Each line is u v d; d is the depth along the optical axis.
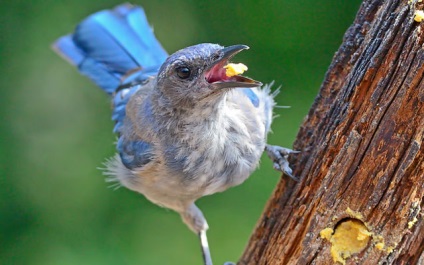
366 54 7.35
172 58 8.95
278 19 14.80
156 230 14.20
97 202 14.38
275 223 8.52
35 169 14.66
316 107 8.31
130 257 13.98
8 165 14.64
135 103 10.02
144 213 14.34
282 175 8.61
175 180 9.45
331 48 14.58
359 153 7.17
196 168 9.23
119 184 10.66
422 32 6.83
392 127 6.98
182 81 8.87
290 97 14.52
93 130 15.02
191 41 15.14
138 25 12.43
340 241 7.36
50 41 15.05
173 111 9.11
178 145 9.19
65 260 13.90
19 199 14.40
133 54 12.26
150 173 9.65
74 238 14.14
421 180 6.93
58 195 14.46
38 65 15.11
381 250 7.14
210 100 8.81
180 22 15.24
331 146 7.61
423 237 7.08
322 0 14.70
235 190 14.34
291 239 7.95
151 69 11.62
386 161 7.03
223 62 8.67
